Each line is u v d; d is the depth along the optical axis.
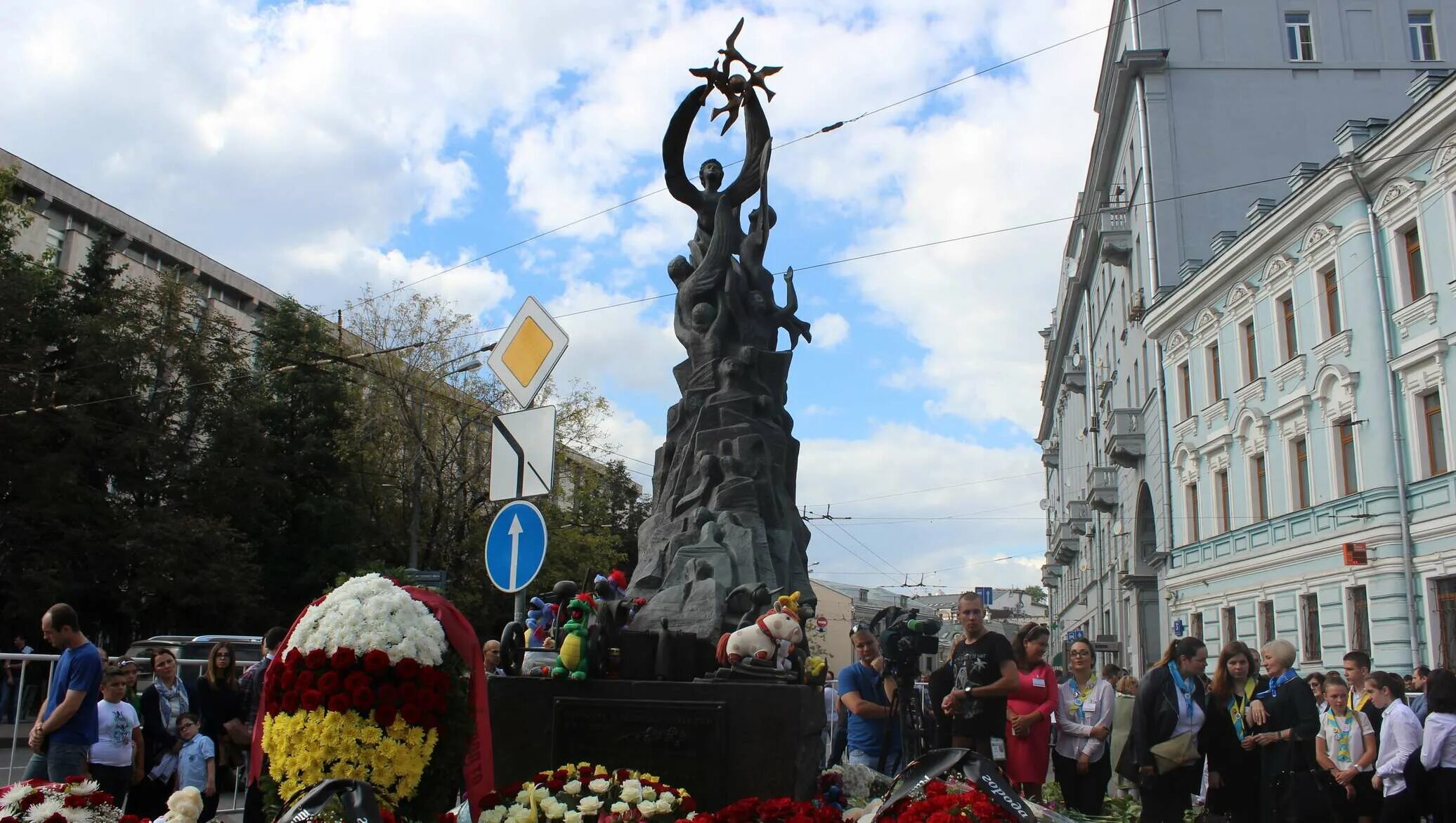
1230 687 8.00
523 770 6.92
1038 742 7.87
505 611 33.94
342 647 4.55
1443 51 32.38
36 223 42.56
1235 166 31.88
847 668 8.94
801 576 11.34
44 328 28.83
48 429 26.91
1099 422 45.03
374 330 31.31
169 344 30.98
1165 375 31.20
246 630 30.66
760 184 12.36
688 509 11.15
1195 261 29.94
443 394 30.94
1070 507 48.53
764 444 11.36
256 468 31.00
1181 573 30.09
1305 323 23.36
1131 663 36.38
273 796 4.60
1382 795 8.28
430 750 4.58
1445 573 18.81
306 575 31.38
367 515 32.34
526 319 8.58
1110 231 35.69
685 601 9.50
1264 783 7.95
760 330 12.03
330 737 4.40
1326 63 32.41
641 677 7.48
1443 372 19.00
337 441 32.41
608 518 38.62
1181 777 7.63
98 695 7.30
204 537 28.00
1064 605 61.59
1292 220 23.41
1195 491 29.61
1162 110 32.31
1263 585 24.94
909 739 9.74
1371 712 8.55
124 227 46.59
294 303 34.09
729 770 6.66
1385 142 20.23
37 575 25.58
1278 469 24.62
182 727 8.09
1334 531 21.92
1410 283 20.22
